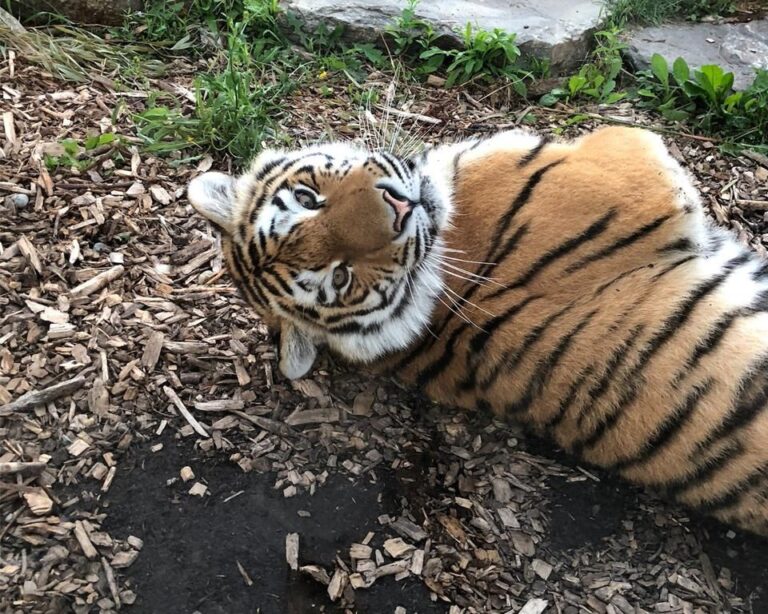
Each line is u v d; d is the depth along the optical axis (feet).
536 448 3.35
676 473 2.94
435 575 2.95
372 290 3.01
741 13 5.84
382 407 3.42
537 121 5.04
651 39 5.56
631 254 3.09
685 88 5.04
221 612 2.78
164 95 4.83
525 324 3.03
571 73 5.45
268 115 4.82
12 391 3.25
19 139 4.29
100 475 3.07
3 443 3.09
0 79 4.62
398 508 3.12
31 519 2.90
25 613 2.67
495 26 5.40
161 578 2.84
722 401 2.82
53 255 3.77
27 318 3.50
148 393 3.34
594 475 3.27
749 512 2.88
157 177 4.26
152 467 3.13
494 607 2.89
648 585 2.97
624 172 3.17
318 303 3.01
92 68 4.93
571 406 3.02
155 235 3.98
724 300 2.98
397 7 5.52
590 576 2.99
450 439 3.35
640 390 2.90
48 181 4.08
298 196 3.10
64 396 3.27
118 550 2.88
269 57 5.13
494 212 3.20
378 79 5.26
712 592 2.96
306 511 3.08
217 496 3.08
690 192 3.22
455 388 3.26
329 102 5.01
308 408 3.38
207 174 3.37
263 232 3.12
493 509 3.16
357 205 2.94
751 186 4.57
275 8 5.34
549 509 3.17
